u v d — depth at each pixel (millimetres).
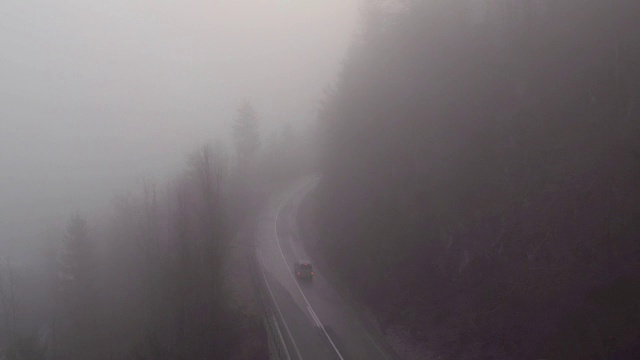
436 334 23312
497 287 22078
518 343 19172
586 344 16406
